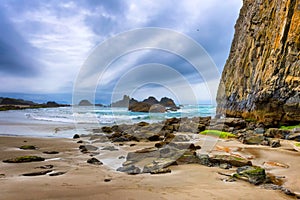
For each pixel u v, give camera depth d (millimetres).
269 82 21953
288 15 22172
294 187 6527
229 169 8195
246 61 32219
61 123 26422
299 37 20469
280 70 21203
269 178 6973
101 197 5117
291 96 19531
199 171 7840
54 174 7242
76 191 5512
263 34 28031
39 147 12633
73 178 6785
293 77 19891
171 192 5602
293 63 20469
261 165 9094
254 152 11578
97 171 7773
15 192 5309
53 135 18094
